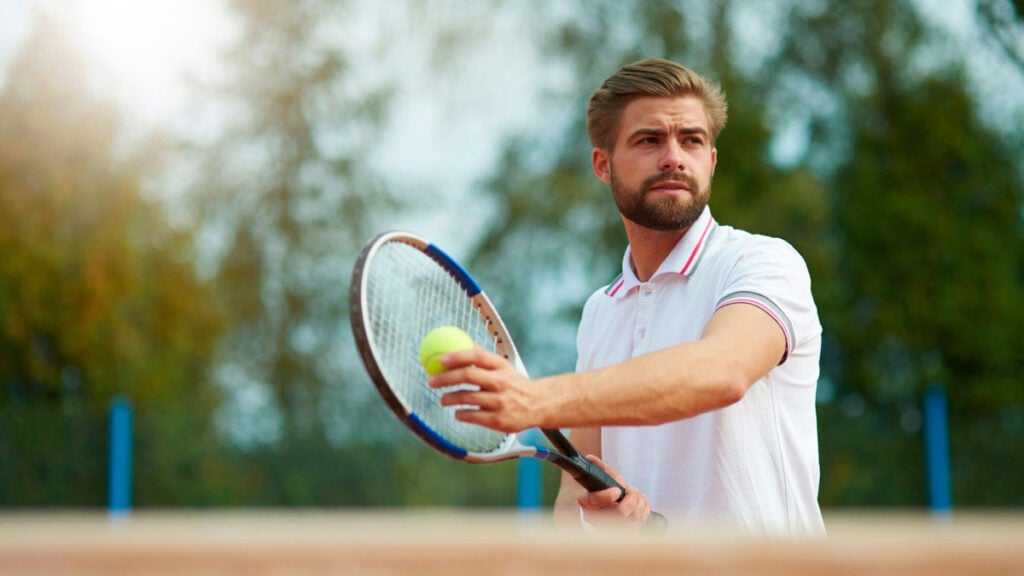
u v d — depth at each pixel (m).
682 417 2.80
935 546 1.28
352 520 1.72
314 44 24.14
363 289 3.03
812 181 20.77
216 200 23.47
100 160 18.42
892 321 20.00
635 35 22.41
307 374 22.98
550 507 14.46
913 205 20.34
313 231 23.81
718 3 22.11
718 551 1.35
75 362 18.09
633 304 3.82
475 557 1.38
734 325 3.06
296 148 23.91
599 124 3.83
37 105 18.27
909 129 20.69
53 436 14.90
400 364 3.35
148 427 15.23
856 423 15.34
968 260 20.20
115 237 18.31
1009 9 20.25
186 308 19.47
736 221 20.20
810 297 3.34
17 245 17.75
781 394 3.43
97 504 14.89
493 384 2.58
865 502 15.10
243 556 1.39
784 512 3.42
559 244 22.67
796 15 22.27
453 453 3.12
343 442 16.02
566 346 22.81
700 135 3.69
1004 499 15.05
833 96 22.06
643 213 3.66
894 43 21.52
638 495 3.46
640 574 1.36
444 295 3.63
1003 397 19.67
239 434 15.81
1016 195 20.62
